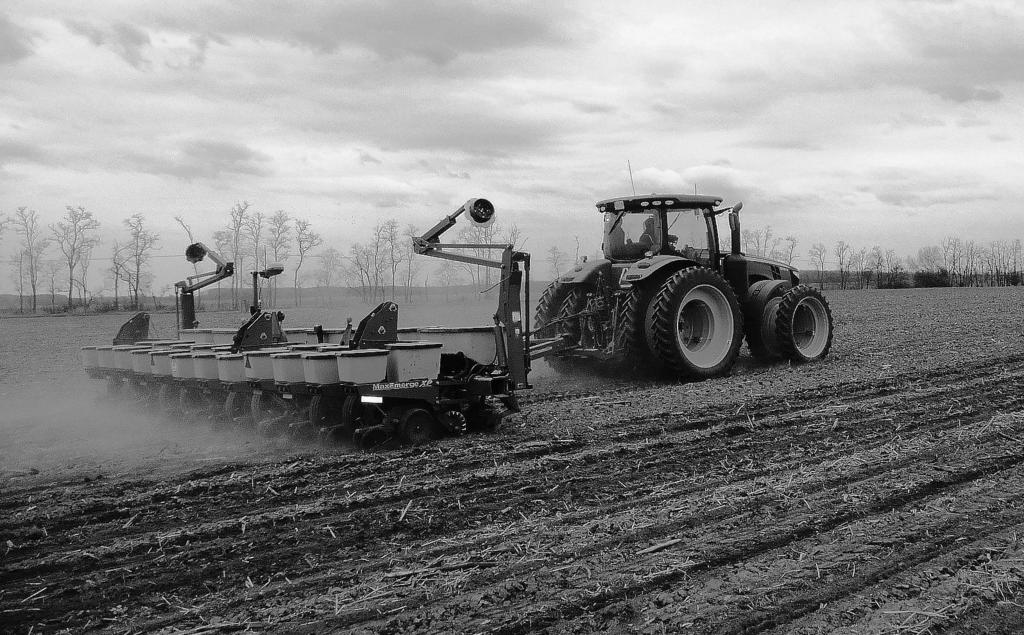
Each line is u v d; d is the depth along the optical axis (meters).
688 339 11.36
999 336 15.76
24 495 5.88
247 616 3.75
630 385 10.77
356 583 4.09
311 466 6.41
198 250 11.16
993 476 5.66
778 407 8.69
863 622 3.48
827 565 4.09
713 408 8.68
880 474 5.83
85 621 3.79
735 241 12.52
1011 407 8.30
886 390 9.62
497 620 3.58
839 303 30.23
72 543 4.84
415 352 7.12
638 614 3.60
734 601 3.69
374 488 5.77
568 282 11.82
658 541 4.51
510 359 7.79
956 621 3.49
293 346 8.14
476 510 5.22
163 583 4.19
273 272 9.25
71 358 17.34
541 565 4.21
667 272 11.25
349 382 6.80
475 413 7.73
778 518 4.86
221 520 5.15
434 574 4.14
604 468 6.25
